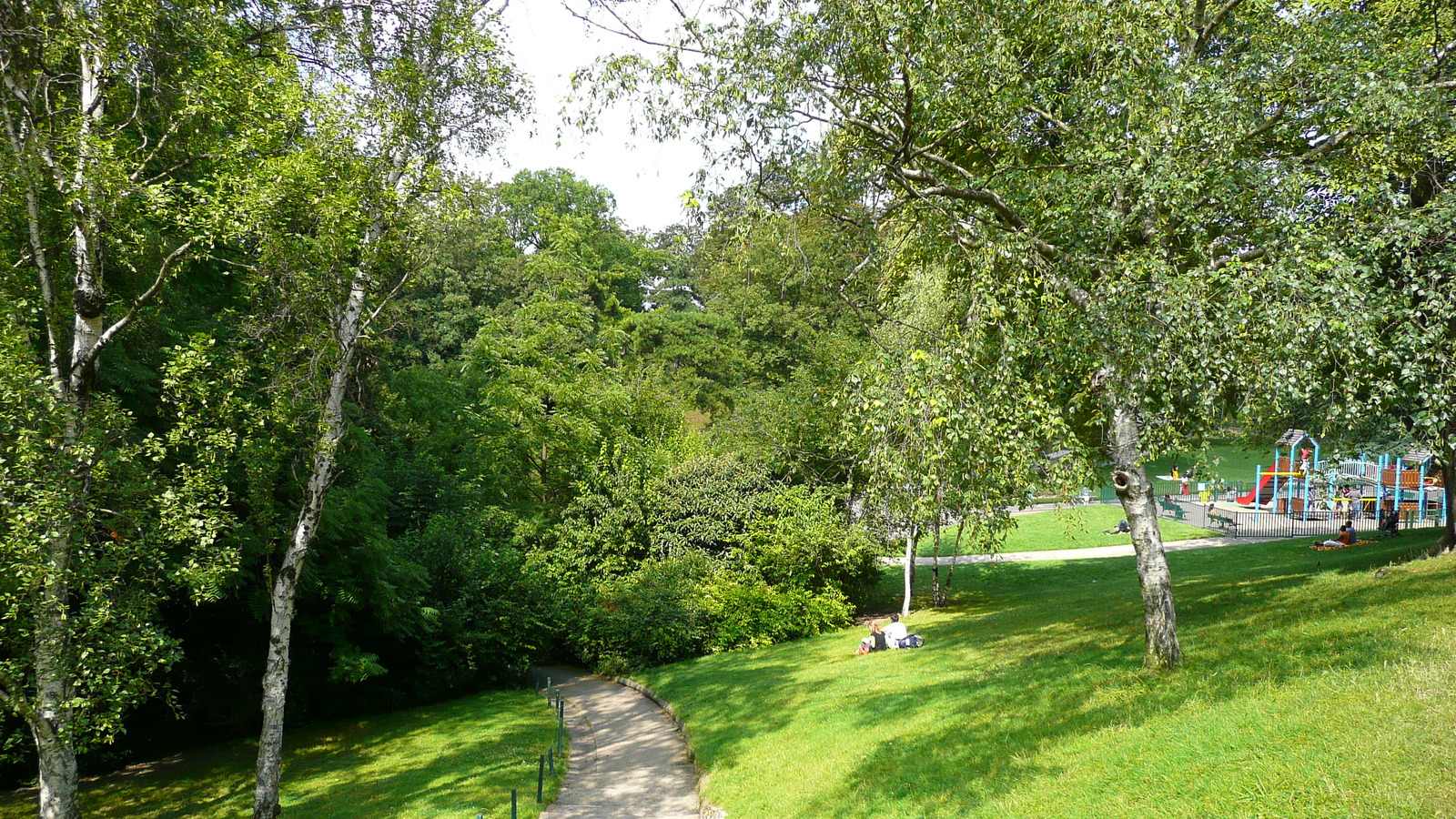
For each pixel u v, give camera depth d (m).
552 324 38.50
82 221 10.07
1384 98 8.38
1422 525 30.59
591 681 24.67
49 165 9.92
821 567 26.92
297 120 12.07
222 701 18.11
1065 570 32.31
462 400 36.56
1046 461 8.53
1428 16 10.84
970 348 8.16
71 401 9.52
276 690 11.99
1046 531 41.66
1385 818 5.62
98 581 9.59
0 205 9.84
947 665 15.19
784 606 25.69
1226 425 9.23
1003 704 11.05
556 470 35.44
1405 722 6.86
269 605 16.03
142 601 9.88
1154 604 10.31
